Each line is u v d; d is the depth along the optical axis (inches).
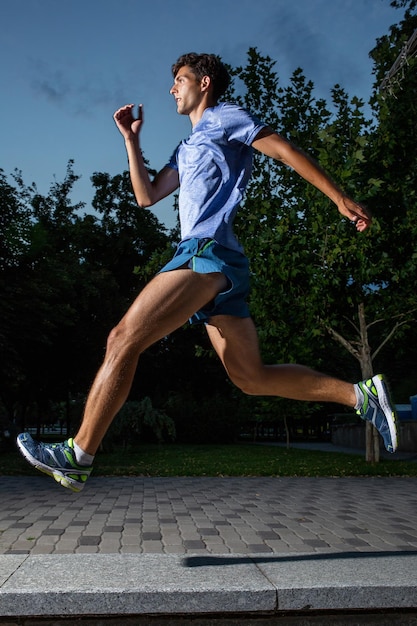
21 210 771.4
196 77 117.5
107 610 95.9
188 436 1100.5
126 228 1338.6
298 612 99.0
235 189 108.6
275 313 518.0
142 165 117.9
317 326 518.6
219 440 1103.0
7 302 722.8
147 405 771.4
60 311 797.2
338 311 522.3
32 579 101.6
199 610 96.9
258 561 115.9
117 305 1107.9
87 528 197.5
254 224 523.5
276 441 1245.7
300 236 482.6
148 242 1338.6
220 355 111.9
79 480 97.3
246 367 110.9
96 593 96.0
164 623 96.3
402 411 812.6
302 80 568.7
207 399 1165.1
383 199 499.8
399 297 511.8
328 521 218.2
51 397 1208.2
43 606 95.2
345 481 381.7
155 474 414.0
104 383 94.0
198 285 98.3
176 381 1384.1
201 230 103.1
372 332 916.0
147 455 658.8
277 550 165.9
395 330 529.0
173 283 96.7
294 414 796.6
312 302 491.8
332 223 474.3
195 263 99.8
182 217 108.9
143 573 106.0
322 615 99.3
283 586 99.0
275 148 106.0
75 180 1082.1
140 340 94.5
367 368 518.3
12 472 402.9
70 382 1135.0
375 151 502.6
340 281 479.2
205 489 327.3
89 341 1055.6
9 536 181.9
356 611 99.8
